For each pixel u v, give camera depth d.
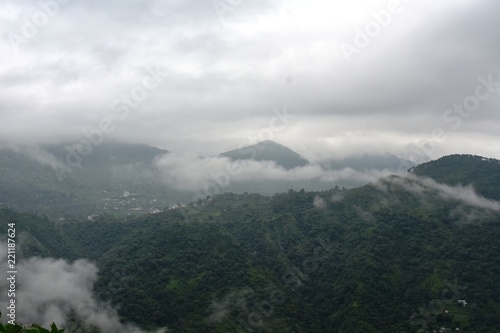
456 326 122.19
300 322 133.00
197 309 132.38
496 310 128.25
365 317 127.75
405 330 124.50
